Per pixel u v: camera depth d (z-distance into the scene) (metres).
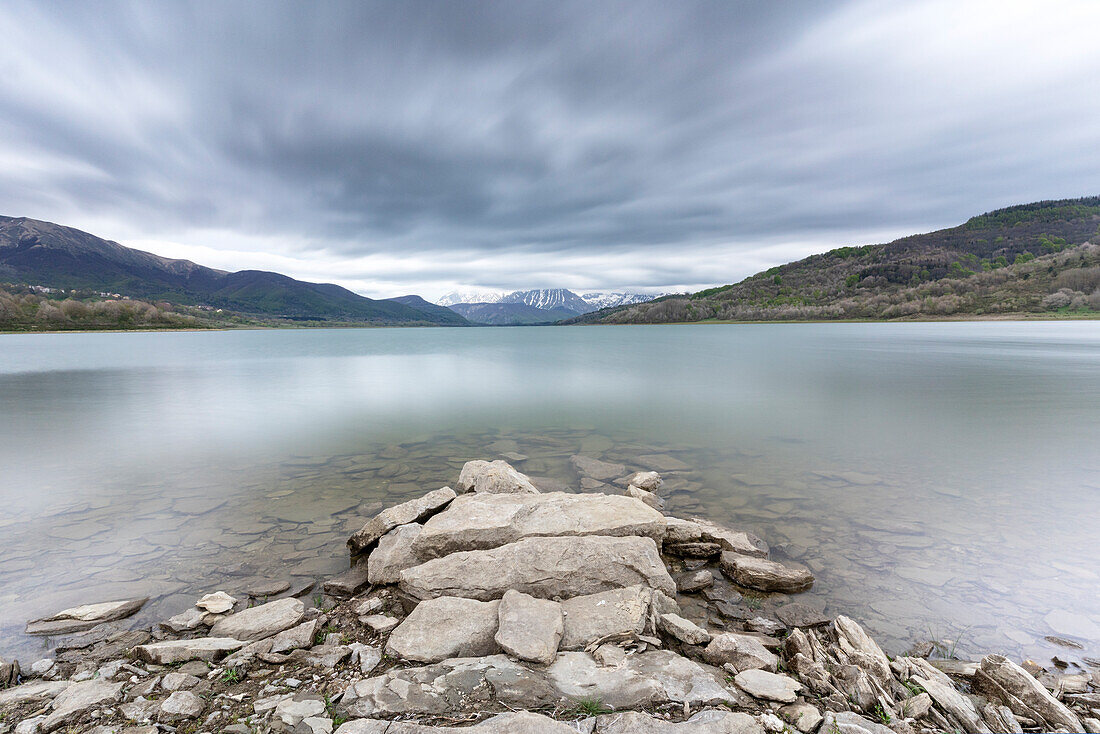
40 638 6.38
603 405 28.83
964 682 5.55
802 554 9.27
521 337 164.00
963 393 31.52
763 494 12.93
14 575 8.30
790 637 6.23
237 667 5.57
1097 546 9.47
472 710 4.59
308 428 22.33
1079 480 14.03
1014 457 16.70
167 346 99.44
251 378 43.84
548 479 14.24
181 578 8.26
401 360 65.75
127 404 29.42
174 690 5.05
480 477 12.24
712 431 21.41
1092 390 31.97
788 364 53.31
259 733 4.32
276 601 7.21
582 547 7.80
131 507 11.88
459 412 26.62
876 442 19.08
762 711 4.73
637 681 4.99
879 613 7.20
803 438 19.94
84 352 79.00
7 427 22.48
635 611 6.51
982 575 8.31
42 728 4.39
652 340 119.25
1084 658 6.06
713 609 7.48
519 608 6.33
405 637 6.00
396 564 8.16
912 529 10.46
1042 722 4.74
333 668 5.57
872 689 5.19
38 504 12.09
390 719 4.48
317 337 168.62
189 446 18.78
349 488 13.48
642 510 9.57
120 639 6.36
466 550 8.29
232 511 11.59
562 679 5.08
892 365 49.69
